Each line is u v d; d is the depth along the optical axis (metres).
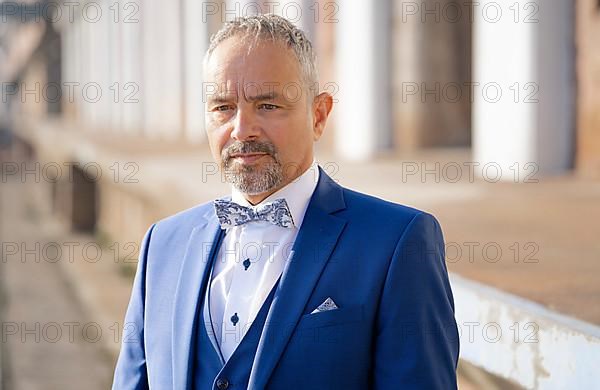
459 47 17.80
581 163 11.59
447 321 2.93
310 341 2.82
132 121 37.97
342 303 2.85
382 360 2.83
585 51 11.33
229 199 3.22
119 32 41.22
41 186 44.06
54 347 13.66
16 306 16.92
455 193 10.48
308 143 3.01
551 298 4.70
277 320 2.85
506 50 11.73
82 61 53.06
